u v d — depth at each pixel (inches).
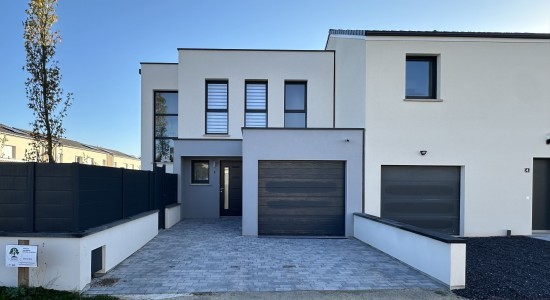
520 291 174.4
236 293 169.3
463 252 177.6
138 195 275.1
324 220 327.6
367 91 326.6
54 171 172.4
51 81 269.3
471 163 328.2
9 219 169.9
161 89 479.5
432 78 339.6
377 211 323.6
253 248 268.4
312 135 324.2
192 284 181.5
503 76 331.0
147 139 477.7
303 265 219.9
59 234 167.2
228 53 445.4
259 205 327.0
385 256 245.6
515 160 330.0
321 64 449.4
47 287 166.9
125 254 231.9
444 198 332.8
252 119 450.6
